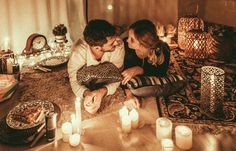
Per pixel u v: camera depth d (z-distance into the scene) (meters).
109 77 1.96
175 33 3.08
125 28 2.84
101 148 1.56
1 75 2.19
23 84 2.26
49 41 2.92
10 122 1.66
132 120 1.68
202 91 1.83
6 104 2.00
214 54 2.60
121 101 1.97
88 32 1.77
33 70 2.47
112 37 1.80
